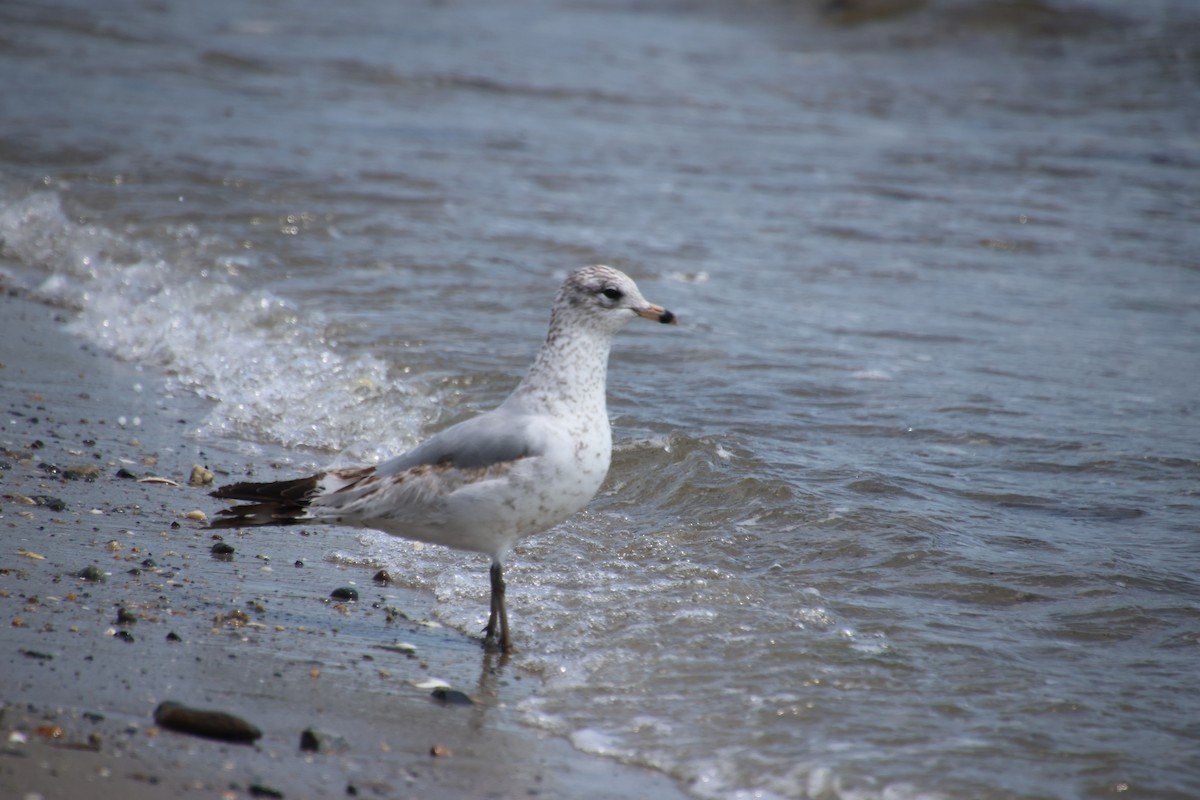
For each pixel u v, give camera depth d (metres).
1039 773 7.11
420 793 6.64
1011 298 18.72
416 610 9.39
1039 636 8.91
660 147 28.16
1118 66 36.53
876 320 17.34
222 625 8.69
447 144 27.11
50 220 19.83
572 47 40.25
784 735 7.49
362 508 8.59
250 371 14.59
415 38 40.41
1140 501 11.55
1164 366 15.73
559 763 7.14
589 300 8.70
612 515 11.21
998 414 13.81
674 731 7.55
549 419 8.60
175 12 41.47
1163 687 8.15
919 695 7.98
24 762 6.46
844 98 34.16
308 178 23.05
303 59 35.59
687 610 9.22
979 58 38.56
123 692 7.45
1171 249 21.70
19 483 11.23
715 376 14.91
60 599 8.81
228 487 8.83
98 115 26.98
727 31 43.72
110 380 14.68
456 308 16.81
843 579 9.85
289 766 6.79
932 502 11.37
